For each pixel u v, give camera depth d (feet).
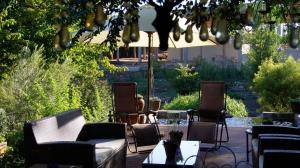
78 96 28.02
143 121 28.76
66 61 29.25
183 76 54.39
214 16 8.21
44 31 28.84
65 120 18.02
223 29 7.93
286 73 34.30
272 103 34.71
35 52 25.52
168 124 31.30
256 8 9.21
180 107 40.45
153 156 15.51
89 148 14.49
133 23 8.31
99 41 25.35
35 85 23.47
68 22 8.56
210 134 20.71
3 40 23.89
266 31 49.32
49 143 14.76
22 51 25.05
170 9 8.00
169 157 15.11
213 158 20.93
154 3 8.00
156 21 8.06
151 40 29.45
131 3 8.15
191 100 41.24
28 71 24.12
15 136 18.39
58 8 8.14
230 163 19.85
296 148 15.47
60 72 27.22
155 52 69.15
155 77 63.57
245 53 58.13
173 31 8.49
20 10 27.89
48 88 24.52
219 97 26.84
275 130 19.04
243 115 40.96
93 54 32.45
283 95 34.30
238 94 54.85
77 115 19.63
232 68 58.95
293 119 24.93
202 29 8.40
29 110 22.11
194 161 14.76
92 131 19.76
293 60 35.32
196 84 53.72
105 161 15.62
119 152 17.95
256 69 51.83
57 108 23.36
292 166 13.08
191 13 8.32
